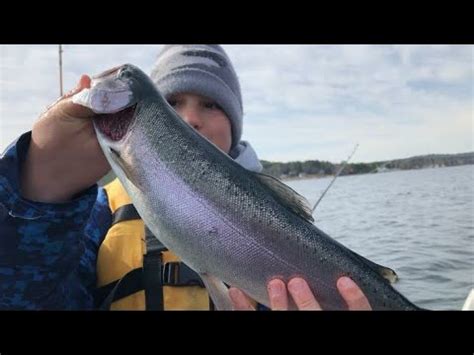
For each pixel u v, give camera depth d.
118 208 0.48
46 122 0.32
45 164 0.33
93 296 0.45
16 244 0.34
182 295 0.45
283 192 0.41
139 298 0.44
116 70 0.39
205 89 0.49
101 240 0.46
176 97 0.50
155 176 0.39
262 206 0.40
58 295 0.38
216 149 0.41
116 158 0.37
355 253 0.41
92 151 0.34
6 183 0.32
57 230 0.35
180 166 0.39
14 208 0.33
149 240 0.46
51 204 0.34
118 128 0.38
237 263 0.39
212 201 0.39
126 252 0.45
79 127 0.33
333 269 0.40
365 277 0.40
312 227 0.41
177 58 0.50
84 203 0.35
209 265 0.39
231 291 0.39
